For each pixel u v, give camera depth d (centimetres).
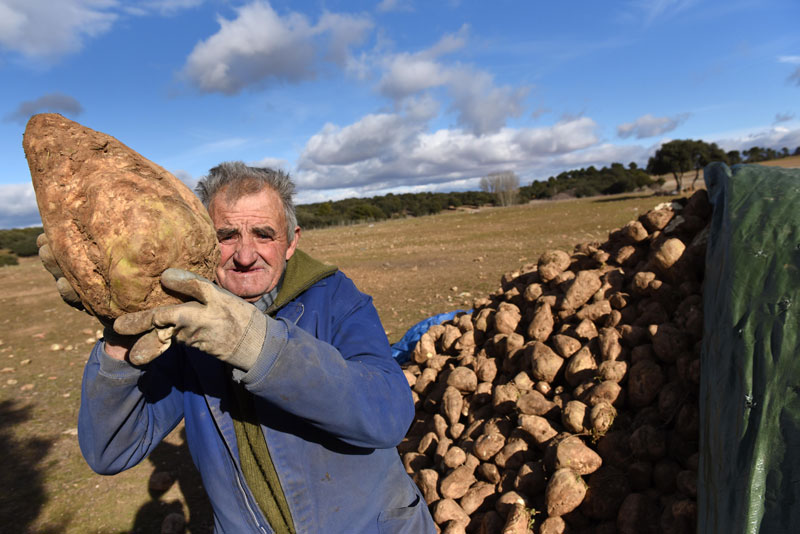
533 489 270
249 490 131
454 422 352
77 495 395
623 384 292
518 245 1672
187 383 144
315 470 126
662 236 348
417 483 310
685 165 4356
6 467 439
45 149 114
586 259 426
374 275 1320
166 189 109
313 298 141
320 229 4131
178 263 102
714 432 189
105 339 120
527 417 295
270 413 123
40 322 1053
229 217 137
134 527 354
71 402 579
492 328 427
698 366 259
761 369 175
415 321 796
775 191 244
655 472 249
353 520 131
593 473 259
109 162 112
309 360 96
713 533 167
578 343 332
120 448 137
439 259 1527
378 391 113
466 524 278
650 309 318
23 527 357
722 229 260
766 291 196
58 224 107
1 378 671
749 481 153
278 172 150
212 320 87
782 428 155
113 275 97
